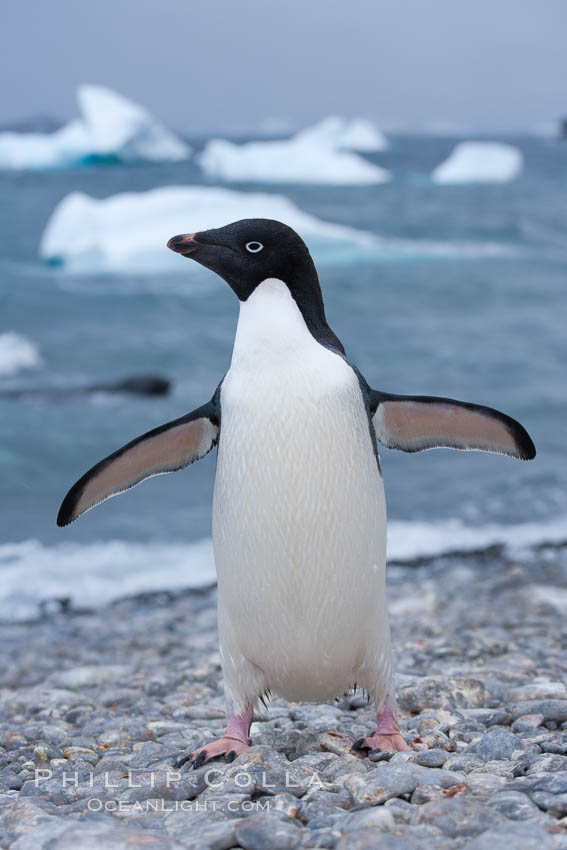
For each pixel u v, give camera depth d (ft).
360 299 128.47
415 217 253.85
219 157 390.63
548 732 16.29
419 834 11.15
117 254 156.04
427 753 14.52
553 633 28.22
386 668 15.80
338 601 14.62
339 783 13.43
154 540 43.98
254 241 14.51
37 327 105.40
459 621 30.76
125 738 18.47
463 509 48.62
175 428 15.35
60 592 37.45
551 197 319.88
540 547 42.55
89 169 443.32
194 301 123.54
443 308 123.54
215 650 29.40
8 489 52.47
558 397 74.90
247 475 14.26
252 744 16.42
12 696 23.50
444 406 15.34
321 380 14.20
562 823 11.16
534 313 120.16
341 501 14.24
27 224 225.15
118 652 30.14
